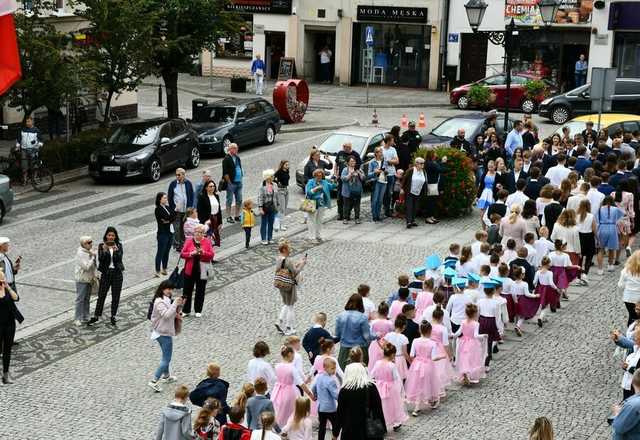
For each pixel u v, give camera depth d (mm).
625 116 31500
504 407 15102
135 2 33875
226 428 11703
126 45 33594
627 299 16594
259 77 49562
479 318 16359
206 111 35469
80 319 18953
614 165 22656
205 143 34031
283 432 12891
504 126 29188
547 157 24609
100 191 29734
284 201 25141
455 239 24453
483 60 51344
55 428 14594
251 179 30797
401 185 26031
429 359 14914
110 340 18234
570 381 16047
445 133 30672
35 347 17844
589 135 27156
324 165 25781
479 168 27859
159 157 30984
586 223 20578
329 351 13859
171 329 15914
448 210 26422
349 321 15172
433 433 14219
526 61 50031
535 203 20391
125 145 30812
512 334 18219
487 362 16406
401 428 14414
